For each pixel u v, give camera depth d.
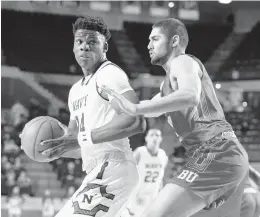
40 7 19.31
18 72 19.17
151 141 5.95
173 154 15.15
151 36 2.67
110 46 20.38
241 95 19.48
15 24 19.75
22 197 12.08
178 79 2.37
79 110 2.69
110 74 2.56
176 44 2.63
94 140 2.47
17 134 15.72
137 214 5.49
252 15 20.77
